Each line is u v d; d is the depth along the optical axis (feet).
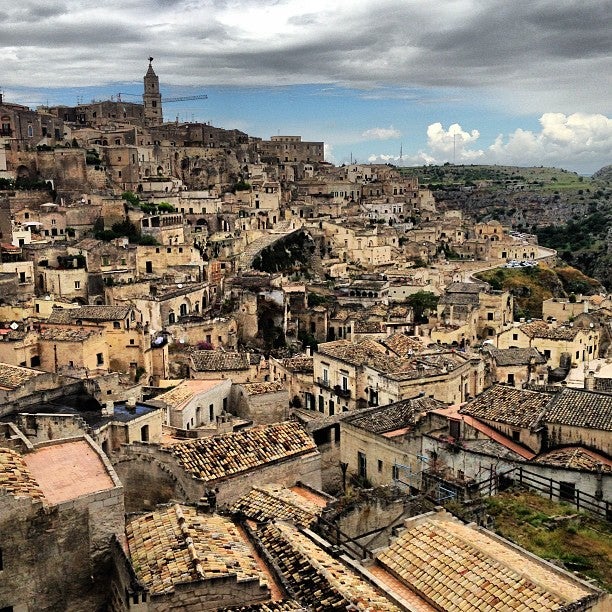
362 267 639.76
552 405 173.88
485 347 329.93
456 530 104.94
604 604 85.76
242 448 150.92
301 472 153.89
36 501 84.23
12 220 473.26
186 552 93.86
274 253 583.99
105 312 315.99
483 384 285.02
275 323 425.69
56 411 182.60
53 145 623.77
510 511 132.26
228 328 382.22
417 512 121.90
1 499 81.61
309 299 490.08
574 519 128.77
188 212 606.14
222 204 652.07
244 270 506.89
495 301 449.06
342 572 96.84
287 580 95.04
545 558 111.96
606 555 115.65
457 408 191.31
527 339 359.25
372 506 118.11
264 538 107.14
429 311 461.37
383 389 242.17
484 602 87.35
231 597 87.04
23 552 83.61
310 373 288.10
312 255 631.15
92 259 431.84
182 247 485.56
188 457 144.05
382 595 92.02
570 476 145.38
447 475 145.69
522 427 167.84
